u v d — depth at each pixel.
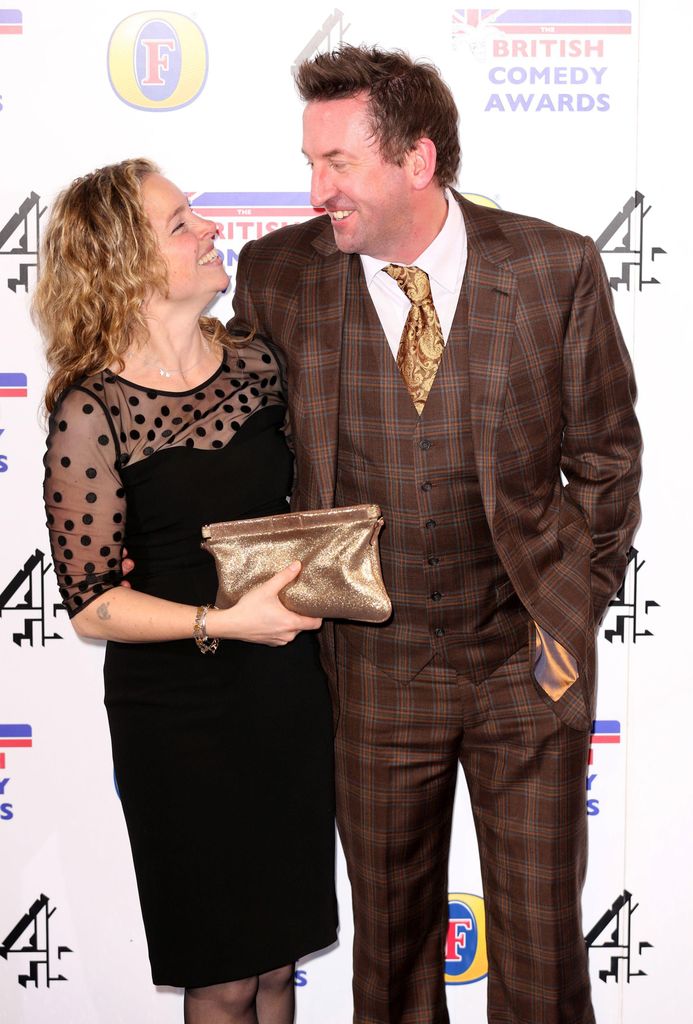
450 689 1.62
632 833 1.98
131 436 1.45
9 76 1.78
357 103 1.43
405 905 1.71
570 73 1.78
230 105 1.79
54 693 1.93
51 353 1.49
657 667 1.93
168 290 1.45
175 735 1.51
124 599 1.45
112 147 1.80
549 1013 1.66
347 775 1.67
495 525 1.51
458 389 1.50
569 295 1.50
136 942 2.00
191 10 1.77
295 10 1.77
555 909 1.63
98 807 1.96
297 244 1.63
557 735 1.61
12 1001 2.01
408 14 1.76
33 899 1.99
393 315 1.53
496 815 1.66
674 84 1.78
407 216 1.48
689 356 1.85
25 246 1.82
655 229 1.82
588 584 1.61
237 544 1.45
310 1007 2.04
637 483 1.67
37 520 1.89
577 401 1.56
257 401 1.55
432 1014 1.79
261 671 1.53
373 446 1.53
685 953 2.01
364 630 1.62
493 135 1.79
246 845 1.54
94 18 1.77
